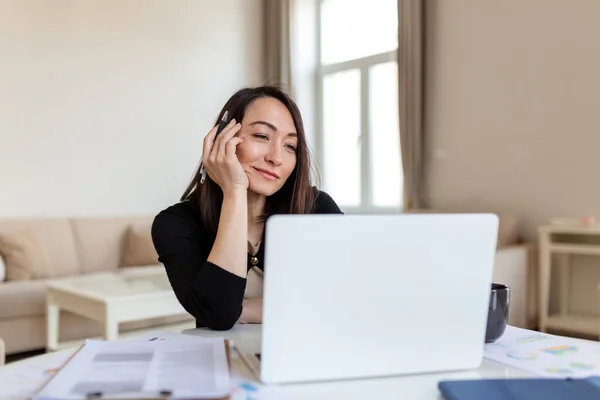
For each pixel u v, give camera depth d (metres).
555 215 3.48
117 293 2.58
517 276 3.24
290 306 0.71
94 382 0.68
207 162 1.10
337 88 5.18
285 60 5.14
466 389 0.69
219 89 5.00
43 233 3.84
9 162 3.93
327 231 0.69
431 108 4.16
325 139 5.28
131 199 4.50
